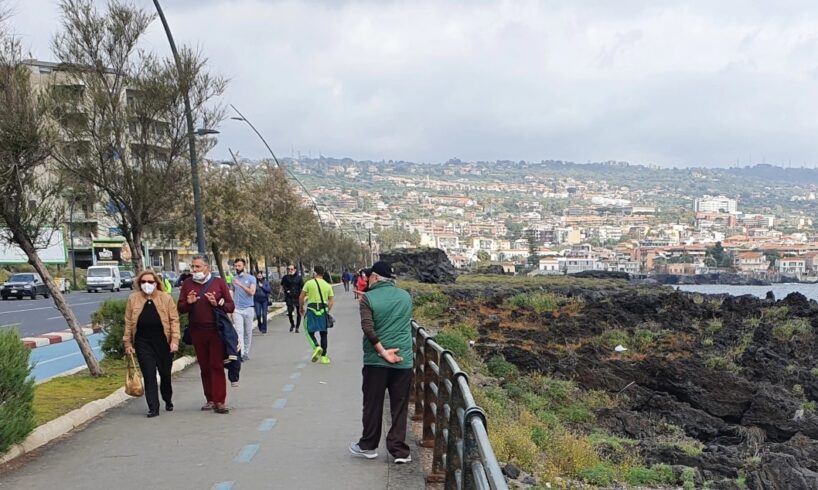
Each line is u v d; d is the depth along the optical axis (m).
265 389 12.09
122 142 14.59
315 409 10.31
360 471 7.14
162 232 22.41
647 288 65.19
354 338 21.52
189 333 10.12
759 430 19.08
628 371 23.42
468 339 26.80
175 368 14.19
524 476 9.85
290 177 48.97
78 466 7.33
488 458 3.59
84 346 12.96
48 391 11.27
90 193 14.40
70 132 13.83
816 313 38.03
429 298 42.50
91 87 14.12
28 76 11.62
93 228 16.88
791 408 20.14
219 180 32.09
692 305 41.66
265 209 40.25
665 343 31.30
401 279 62.66
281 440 8.42
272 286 43.31
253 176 42.16
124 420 9.55
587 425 17.52
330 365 15.26
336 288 77.88
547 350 26.61
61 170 13.55
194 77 15.77
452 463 5.45
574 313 40.25
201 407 10.47
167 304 9.91
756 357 27.12
